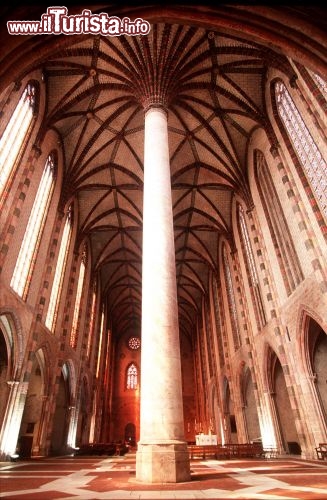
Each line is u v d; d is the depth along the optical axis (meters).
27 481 6.97
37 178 17.44
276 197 17.73
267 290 18.12
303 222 14.34
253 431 22.92
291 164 15.73
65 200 21.28
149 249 9.51
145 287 9.05
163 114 14.25
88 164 22.16
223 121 20.20
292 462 12.17
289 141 15.94
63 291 22.05
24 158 15.58
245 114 18.50
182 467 6.78
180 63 16.27
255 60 16.72
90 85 18.12
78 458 17.80
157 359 7.89
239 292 23.38
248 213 20.91
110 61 16.55
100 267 31.64
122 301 42.50
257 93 18.08
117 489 5.56
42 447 17.81
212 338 32.28
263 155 19.11
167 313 8.52
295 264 15.70
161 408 7.34
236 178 21.62
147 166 11.25
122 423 43.34
